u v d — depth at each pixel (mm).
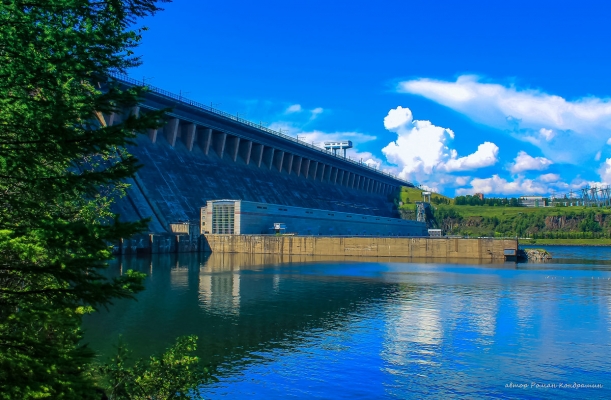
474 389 30234
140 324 45125
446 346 39250
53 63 10453
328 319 49094
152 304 55500
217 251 149250
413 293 67250
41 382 9234
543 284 78000
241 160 194000
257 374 32375
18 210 10305
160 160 150250
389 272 97438
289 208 167625
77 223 9852
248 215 151375
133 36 11586
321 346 39031
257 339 40906
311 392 29469
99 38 11008
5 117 10133
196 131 175000
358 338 41562
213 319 48281
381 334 42969
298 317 49875
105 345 37875
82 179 10531
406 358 36000
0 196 10234
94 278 10406
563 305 57750
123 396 17766
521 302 59906
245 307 54969
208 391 29391
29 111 10203
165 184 144750
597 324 47312
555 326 46344
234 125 186625
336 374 32594
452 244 142375
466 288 72812
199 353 36688
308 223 175250
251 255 144500
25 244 9508
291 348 38344
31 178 10398
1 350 9500
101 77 11508
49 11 10523
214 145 182875
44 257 10836
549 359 35938
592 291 69938
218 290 67562
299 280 80938
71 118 10414
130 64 11852
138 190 133250
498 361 35406
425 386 30594
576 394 29500
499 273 97188
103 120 106188
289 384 30672
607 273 98125
